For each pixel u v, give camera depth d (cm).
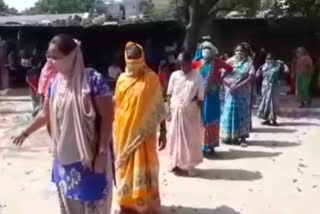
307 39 2395
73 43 407
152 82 596
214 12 2133
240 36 2458
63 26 2405
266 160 899
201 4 2000
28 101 1822
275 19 2344
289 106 1719
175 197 688
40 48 2503
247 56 1031
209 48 891
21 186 745
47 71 648
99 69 2533
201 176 787
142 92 589
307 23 2342
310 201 684
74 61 411
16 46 2500
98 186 428
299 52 1731
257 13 2580
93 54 2528
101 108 413
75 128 414
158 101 600
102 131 416
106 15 2728
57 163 436
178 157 779
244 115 1024
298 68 1717
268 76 1280
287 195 707
